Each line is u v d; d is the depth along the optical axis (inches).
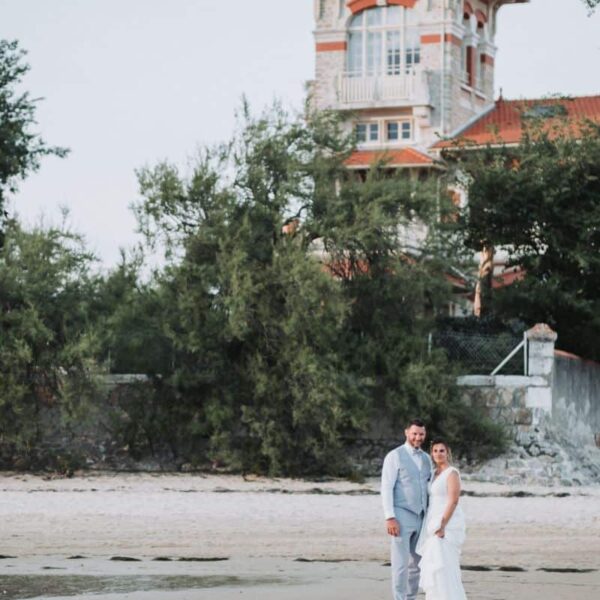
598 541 1214.3
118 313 1752.0
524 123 2257.6
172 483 1637.6
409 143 2844.5
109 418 1787.6
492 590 941.8
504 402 1766.7
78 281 1775.3
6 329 1739.7
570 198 2144.4
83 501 1422.2
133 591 911.0
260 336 1761.8
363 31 2874.0
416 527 787.4
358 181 1879.9
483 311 2130.9
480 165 2197.3
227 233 1777.8
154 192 1796.3
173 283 1787.6
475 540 1210.0
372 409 1772.9
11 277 1738.4
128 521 1274.6
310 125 1870.1
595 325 2049.7
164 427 1779.0
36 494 1488.7
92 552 1098.1
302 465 1749.5
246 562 1054.4
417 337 1796.3
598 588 958.4
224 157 1817.2
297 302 1734.7
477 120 2950.3
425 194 1839.3
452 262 1857.8
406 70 2847.0
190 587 928.9
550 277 2096.5
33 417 1753.2
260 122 1841.8
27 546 1125.7
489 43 3014.3
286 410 1743.4
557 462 1734.7
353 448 1787.6
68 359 1722.4
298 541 1175.6
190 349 1742.1
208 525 1261.1
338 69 2874.0
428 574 754.8
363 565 1047.6
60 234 1784.0
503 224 2156.7
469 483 1700.3
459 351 1835.6
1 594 896.9
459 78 2881.4
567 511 1412.4
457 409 1747.0
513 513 1389.0
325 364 1731.1
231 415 1747.0
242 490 1577.3
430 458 801.6
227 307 1756.9
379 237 1807.3
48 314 1749.5
